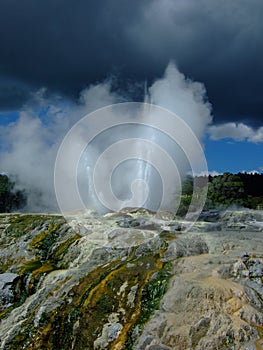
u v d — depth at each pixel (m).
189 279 23.45
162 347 19.69
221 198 56.16
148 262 27.36
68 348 23.72
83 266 30.25
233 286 22.91
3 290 31.34
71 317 24.86
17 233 41.38
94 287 25.98
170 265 26.30
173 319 21.06
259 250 28.19
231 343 19.69
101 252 31.56
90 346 22.67
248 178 65.88
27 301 28.89
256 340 19.94
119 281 25.75
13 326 26.58
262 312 21.88
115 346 21.56
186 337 20.00
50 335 24.98
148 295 23.89
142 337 20.84
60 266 33.66
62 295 26.95
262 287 23.62
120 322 22.97
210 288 22.12
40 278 31.36
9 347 25.23
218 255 27.23
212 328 20.23
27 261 36.06
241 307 21.55
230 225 36.88
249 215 42.31
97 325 23.42
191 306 21.47
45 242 38.09
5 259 37.59
